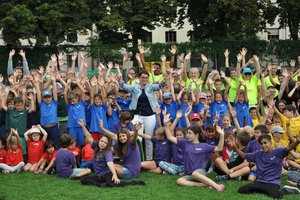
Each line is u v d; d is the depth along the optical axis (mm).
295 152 10672
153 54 33750
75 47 32781
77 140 11867
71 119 11852
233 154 10570
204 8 34625
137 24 34094
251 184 9086
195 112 12531
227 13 32719
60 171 10578
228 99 12633
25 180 10344
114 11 33531
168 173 10914
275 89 14289
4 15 32250
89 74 24891
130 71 14156
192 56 33812
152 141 11422
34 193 9242
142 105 11867
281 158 9086
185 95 12578
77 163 11234
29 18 30875
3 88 12977
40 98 12117
